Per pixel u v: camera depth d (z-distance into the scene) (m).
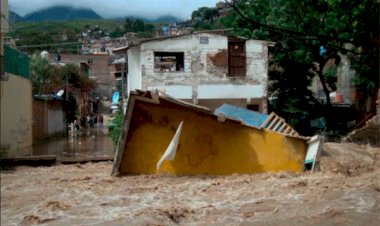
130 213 9.84
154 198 11.27
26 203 10.91
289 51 26.44
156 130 14.45
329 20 23.58
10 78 20.72
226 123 14.56
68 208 10.38
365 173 14.50
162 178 13.72
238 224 8.98
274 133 14.76
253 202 10.66
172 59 28.31
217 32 26.34
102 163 17.44
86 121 54.81
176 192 11.89
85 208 10.38
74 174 14.88
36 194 11.83
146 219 9.32
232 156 14.48
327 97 27.58
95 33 158.12
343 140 22.53
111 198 11.30
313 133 27.28
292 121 27.27
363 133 22.03
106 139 36.16
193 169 14.38
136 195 11.59
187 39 25.97
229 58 26.53
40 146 29.22
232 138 14.57
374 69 24.56
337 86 33.03
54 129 37.31
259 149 14.60
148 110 14.43
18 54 22.48
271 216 9.47
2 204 10.82
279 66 27.94
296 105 26.94
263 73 26.77
